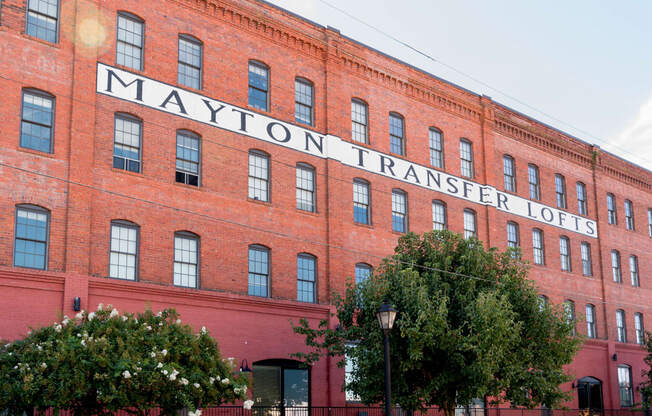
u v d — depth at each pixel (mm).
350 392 29578
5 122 22531
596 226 44750
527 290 24859
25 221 22469
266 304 27344
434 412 31938
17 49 23172
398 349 23203
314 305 28859
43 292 22250
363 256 31188
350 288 25469
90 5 24953
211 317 25812
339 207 30688
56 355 17375
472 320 22438
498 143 39188
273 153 29016
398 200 33406
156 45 26484
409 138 34500
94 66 24625
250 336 26703
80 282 22844
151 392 18094
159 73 26328
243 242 27375
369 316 23734
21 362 17797
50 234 22688
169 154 26000
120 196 24484
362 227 31469
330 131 31062
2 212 21953
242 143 28109
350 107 32344
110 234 24172
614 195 46875
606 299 43719
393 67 34469
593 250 44031
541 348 24562
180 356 19078
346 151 31594
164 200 25531
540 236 40781
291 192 29328
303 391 28156
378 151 32938
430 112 35844
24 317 21734
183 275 25641
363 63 33188
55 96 23672
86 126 24016
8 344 19031
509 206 38812
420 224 33875
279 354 27406
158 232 25188
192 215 26141
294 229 29031
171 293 24891
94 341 17766
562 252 42031
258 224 27922
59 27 24234
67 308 22406
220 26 28500
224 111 27812
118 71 25219
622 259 46094
